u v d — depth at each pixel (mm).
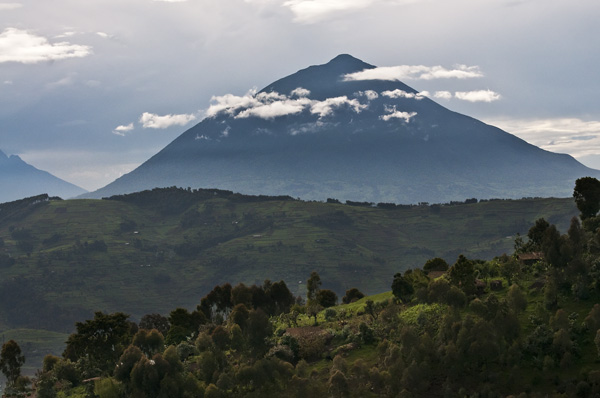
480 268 144375
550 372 100938
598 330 99688
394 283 144125
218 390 107125
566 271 122500
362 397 102812
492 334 105375
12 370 151750
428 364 106625
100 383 112875
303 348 123312
